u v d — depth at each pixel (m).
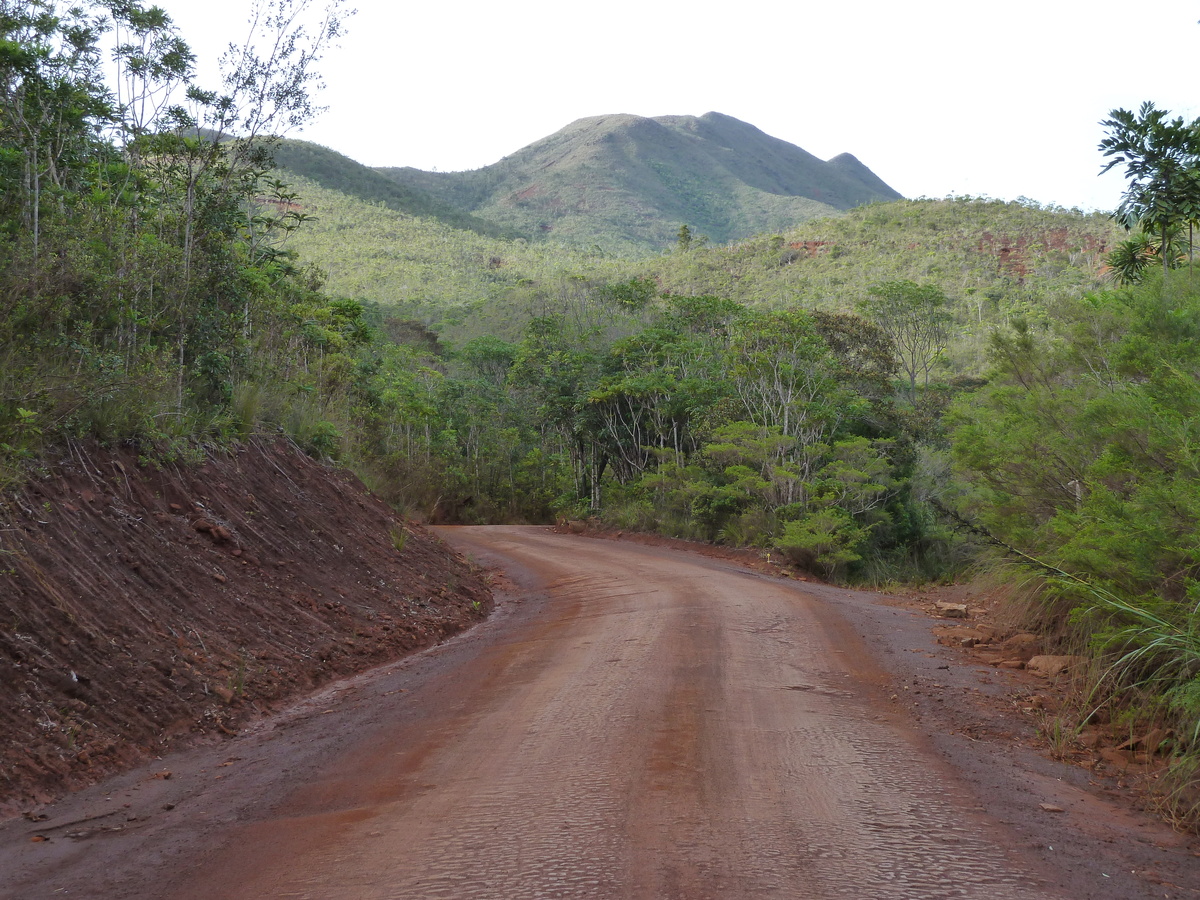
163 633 7.38
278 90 12.64
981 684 7.88
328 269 145.88
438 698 7.66
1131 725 5.94
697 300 44.50
